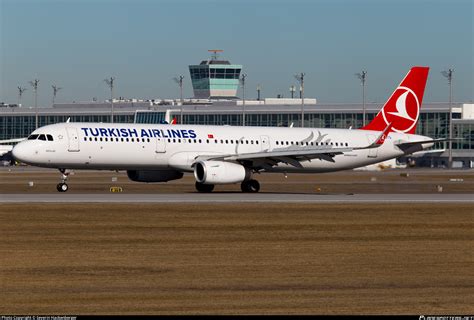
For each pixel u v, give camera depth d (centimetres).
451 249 10438
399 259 9619
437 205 16338
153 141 19550
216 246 10450
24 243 10538
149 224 12506
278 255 9819
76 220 12912
